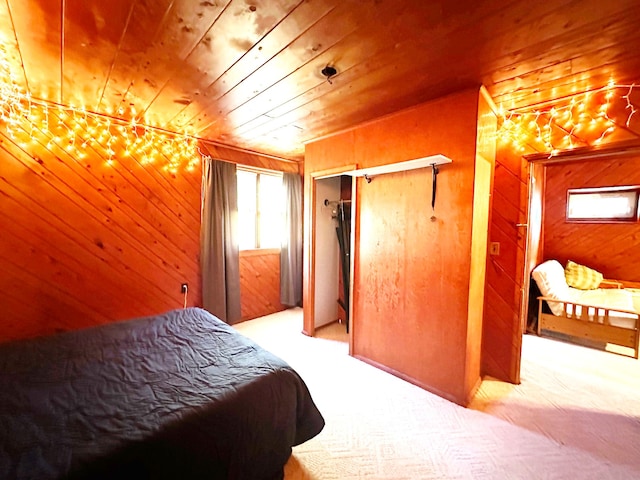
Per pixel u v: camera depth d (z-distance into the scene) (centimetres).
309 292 359
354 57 170
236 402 133
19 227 245
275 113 259
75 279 272
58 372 151
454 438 187
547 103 230
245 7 129
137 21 140
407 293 250
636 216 414
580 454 175
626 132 201
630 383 253
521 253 248
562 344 336
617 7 127
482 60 172
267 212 439
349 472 161
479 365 251
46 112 251
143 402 127
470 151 207
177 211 333
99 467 98
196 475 116
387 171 253
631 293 391
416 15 134
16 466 95
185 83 205
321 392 236
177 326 213
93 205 278
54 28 146
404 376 254
